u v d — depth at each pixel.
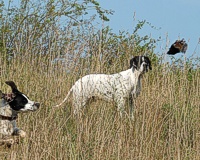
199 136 13.31
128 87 15.85
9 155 11.59
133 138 12.84
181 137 13.27
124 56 17.59
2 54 18.38
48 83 14.53
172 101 14.62
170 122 14.01
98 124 12.72
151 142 12.67
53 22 20.42
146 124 13.16
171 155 12.68
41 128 12.39
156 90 15.12
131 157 12.02
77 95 14.82
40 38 19.48
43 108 13.43
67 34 16.33
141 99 15.02
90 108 13.98
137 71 16.22
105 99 15.41
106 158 11.88
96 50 16.03
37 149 11.66
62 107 14.06
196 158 12.52
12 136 12.31
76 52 15.45
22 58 16.41
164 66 15.91
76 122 12.98
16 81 14.62
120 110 13.84
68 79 15.16
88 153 11.99
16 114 12.50
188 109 14.53
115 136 12.46
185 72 15.75
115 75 15.89
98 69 15.73
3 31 20.02
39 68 15.64
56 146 12.02
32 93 14.03
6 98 12.42
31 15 21.11
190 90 15.48
